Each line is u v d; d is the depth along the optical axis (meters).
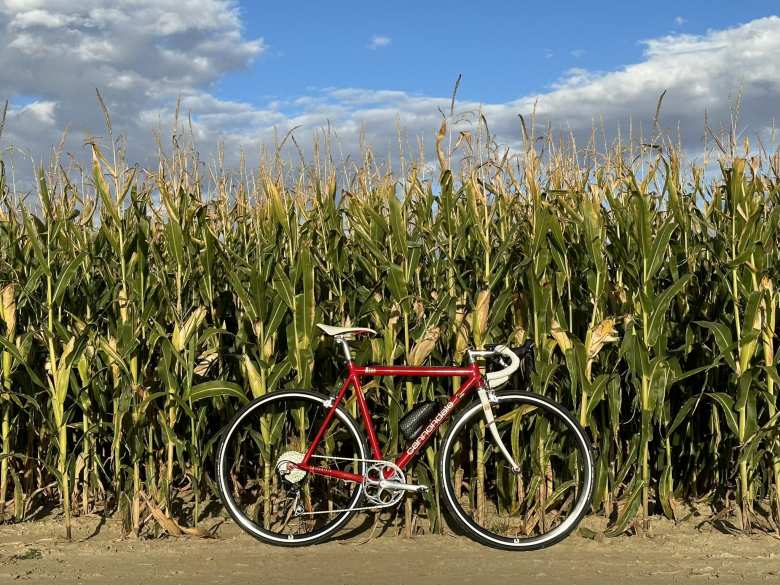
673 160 4.89
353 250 5.27
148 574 4.04
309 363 4.70
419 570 4.08
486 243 4.82
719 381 5.20
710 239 5.04
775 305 4.74
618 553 4.34
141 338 4.82
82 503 5.31
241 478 5.79
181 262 4.73
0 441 5.32
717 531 4.68
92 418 5.14
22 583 3.88
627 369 5.08
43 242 5.16
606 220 4.90
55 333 4.88
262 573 4.05
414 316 4.90
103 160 4.65
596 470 4.70
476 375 4.56
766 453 4.85
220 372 5.30
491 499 5.40
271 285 4.83
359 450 4.62
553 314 4.74
